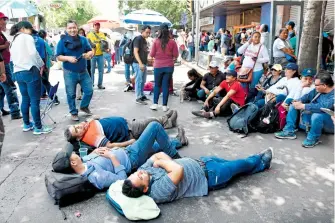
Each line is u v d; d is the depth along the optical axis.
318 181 3.89
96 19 17.05
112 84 11.07
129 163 3.82
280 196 3.56
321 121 4.85
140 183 3.20
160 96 8.80
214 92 6.77
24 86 5.55
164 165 3.42
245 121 5.55
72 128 4.10
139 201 3.20
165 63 6.89
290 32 9.18
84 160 3.70
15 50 5.32
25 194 3.67
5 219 3.21
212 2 16.84
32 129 5.90
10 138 5.49
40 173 4.18
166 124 5.85
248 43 7.19
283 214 3.24
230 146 5.04
